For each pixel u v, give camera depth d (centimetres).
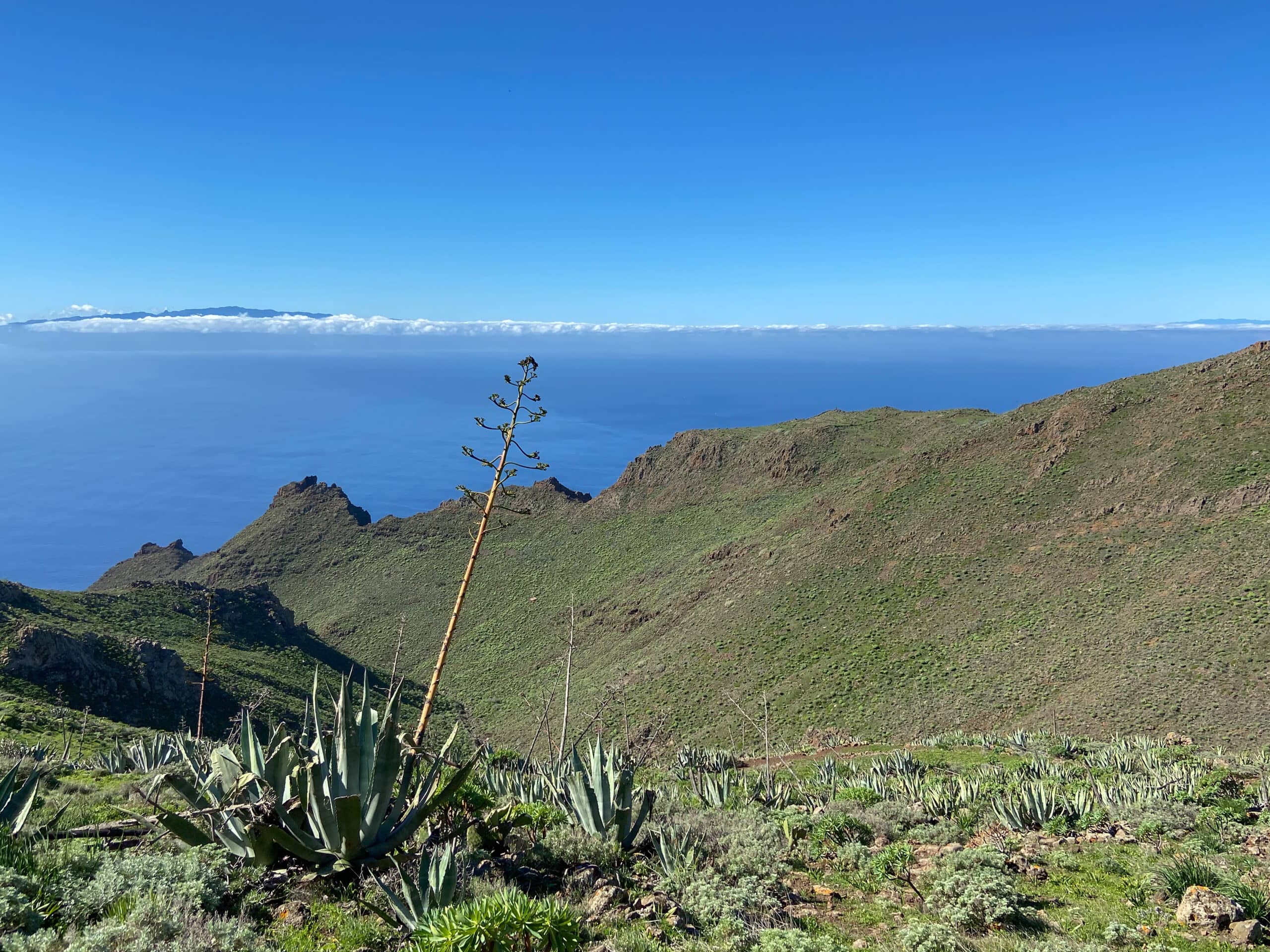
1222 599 4409
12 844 630
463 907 520
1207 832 1060
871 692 5028
